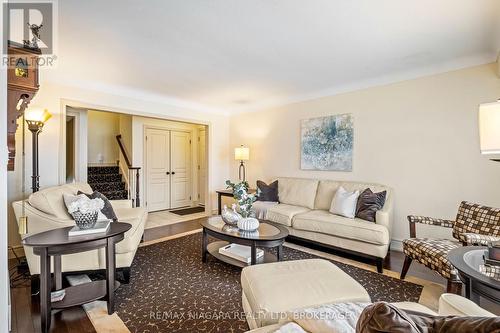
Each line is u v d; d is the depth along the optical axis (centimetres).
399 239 350
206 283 250
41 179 341
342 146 404
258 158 529
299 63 313
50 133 349
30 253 230
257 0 190
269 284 152
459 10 203
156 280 256
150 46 266
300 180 436
